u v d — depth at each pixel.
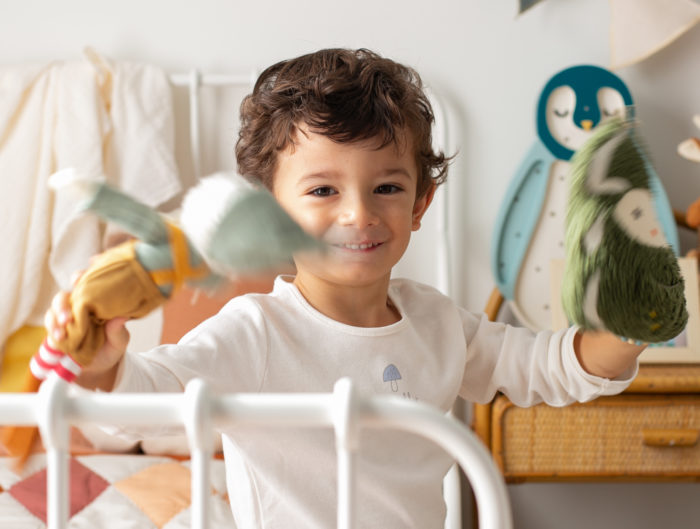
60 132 1.51
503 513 0.47
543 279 1.58
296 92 0.77
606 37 1.64
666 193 1.61
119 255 0.48
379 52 1.65
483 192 1.66
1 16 1.65
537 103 1.56
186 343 0.71
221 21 1.66
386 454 0.76
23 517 1.05
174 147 1.65
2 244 1.45
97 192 0.48
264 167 0.80
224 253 0.45
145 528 1.05
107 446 1.29
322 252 0.47
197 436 0.46
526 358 0.86
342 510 0.46
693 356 1.44
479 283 1.67
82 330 0.48
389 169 0.75
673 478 1.36
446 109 1.65
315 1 1.65
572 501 1.71
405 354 0.81
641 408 1.34
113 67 1.57
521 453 1.35
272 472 0.74
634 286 0.60
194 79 1.61
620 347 0.75
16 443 1.18
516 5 1.64
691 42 1.64
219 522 1.07
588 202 0.59
